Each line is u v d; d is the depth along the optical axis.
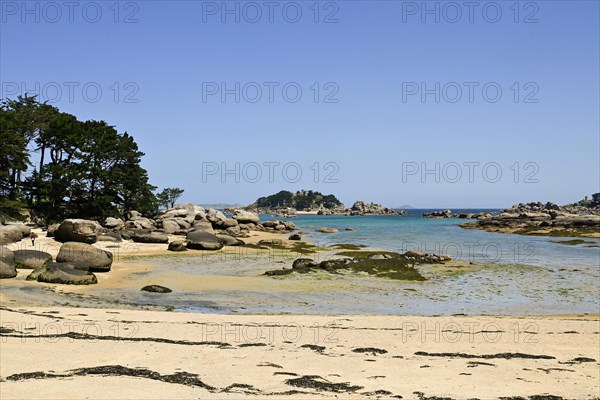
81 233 47.44
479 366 14.30
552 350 16.25
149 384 11.95
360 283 31.59
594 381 13.17
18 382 11.84
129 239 56.66
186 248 49.97
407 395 11.68
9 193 64.62
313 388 11.98
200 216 82.62
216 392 11.52
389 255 44.12
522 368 14.23
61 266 29.33
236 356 14.65
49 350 14.75
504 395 11.87
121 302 24.55
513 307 25.50
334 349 15.80
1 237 44.00
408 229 102.88
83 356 14.23
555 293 29.38
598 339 17.83
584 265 41.81
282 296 27.27
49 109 73.19
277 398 11.26
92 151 71.25
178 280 31.36
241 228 84.06
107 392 11.26
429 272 36.91
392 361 14.56
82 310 21.39
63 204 72.06
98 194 73.50
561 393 12.12
